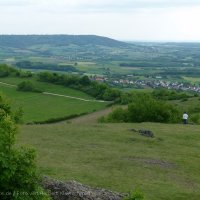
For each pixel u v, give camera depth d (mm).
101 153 31391
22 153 12367
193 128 44750
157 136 39250
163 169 28672
